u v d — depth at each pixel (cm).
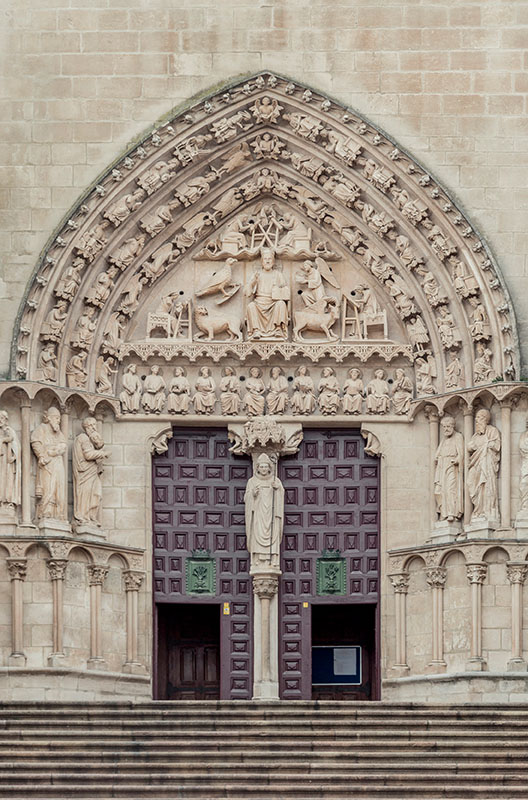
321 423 5881
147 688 5766
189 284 5897
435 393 5797
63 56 5788
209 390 5859
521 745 4838
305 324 5866
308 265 5875
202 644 5956
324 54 5794
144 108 5778
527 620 5634
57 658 5606
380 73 5791
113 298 5822
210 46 5794
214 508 5891
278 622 5850
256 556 5809
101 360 5797
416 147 5766
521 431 5706
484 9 5803
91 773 4684
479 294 5741
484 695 5591
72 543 5659
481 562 5650
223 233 5897
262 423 5819
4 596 5612
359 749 4834
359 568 5869
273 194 5903
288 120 5809
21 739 4859
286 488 5909
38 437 5672
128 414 5834
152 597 5822
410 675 5753
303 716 5016
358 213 5856
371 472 5903
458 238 5750
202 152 5797
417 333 5819
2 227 5725
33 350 5684
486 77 5781
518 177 5753
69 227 5706
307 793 4628
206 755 4772
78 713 5000
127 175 5753
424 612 5766
